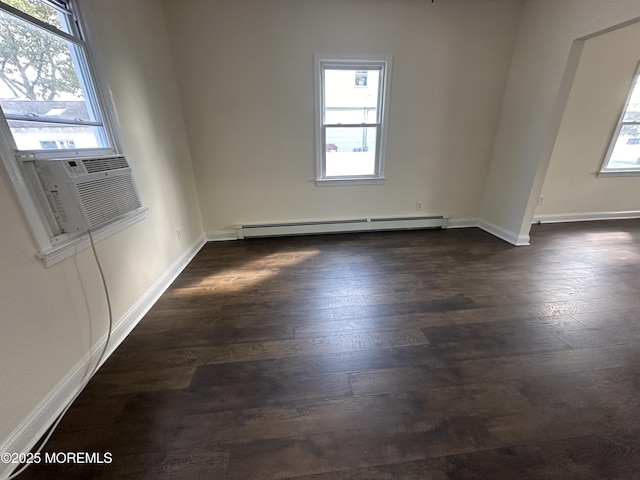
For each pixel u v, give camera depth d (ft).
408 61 10.41
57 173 4.39
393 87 10.71
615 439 3.90
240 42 9.57
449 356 5.47
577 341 5.79
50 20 4.88
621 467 3.57
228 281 8.52
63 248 4.55
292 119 10.72
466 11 9.98
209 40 9.47
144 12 7.77
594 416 4.23
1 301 3.65
